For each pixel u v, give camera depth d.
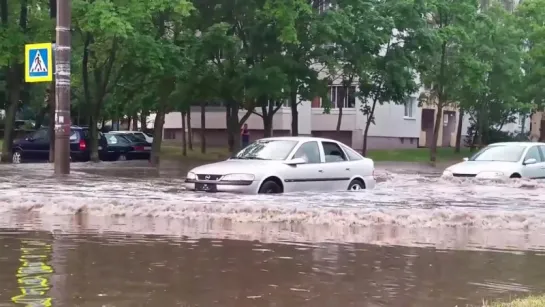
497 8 39.59
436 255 7.11
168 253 6.85
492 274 6.19
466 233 8.72
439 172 23.06
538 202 11.84
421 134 49.34
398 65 32.75
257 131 44.91
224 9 28.08
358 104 43.59
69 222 8.88
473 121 49.31
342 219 9.37
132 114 42.59
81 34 24.92
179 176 17.05
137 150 30.36
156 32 25.55
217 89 28.98
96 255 6.64
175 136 49.66
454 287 5.64
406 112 47.22
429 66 35.47
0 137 45.94
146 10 22.28
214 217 9.44
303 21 28.12
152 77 26.45
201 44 27.11
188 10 22.88
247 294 5.25
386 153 39.25
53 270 5.91
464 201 11.91
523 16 39.69
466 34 33.03
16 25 22.56
